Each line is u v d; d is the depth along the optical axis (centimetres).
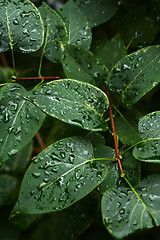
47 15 53
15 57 58
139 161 51
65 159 49
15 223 57
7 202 60
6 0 51
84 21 55
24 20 51
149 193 49
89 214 54
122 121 52
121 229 47
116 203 49
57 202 48
